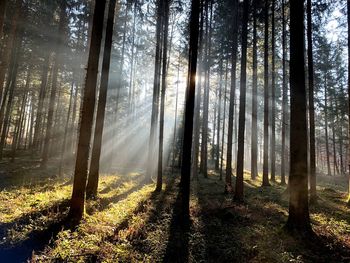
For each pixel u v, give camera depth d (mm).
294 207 8484
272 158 23484
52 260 5773
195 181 21250
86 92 8805
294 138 8688
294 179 8570
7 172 17625
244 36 14547
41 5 20422
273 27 21250
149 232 8047
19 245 6332
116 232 7672
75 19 22016
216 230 8594
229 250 7023
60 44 20953
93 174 12180
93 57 8875
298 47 8922
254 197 14586
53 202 9812
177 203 11836
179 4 18281
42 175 17391
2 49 20094
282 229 8500
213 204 12258
